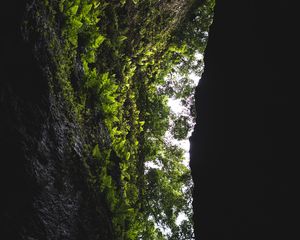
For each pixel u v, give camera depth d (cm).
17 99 527
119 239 764
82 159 653
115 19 845
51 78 571
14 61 520
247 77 436
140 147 1147
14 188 541
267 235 356
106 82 759
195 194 558
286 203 333
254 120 406
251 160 400
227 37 511
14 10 498
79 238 640
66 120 612
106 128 803
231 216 427
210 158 507
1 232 536
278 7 393
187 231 1266
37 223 564
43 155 564
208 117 539
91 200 677
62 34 629
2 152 528
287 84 358
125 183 885
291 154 335
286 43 369
